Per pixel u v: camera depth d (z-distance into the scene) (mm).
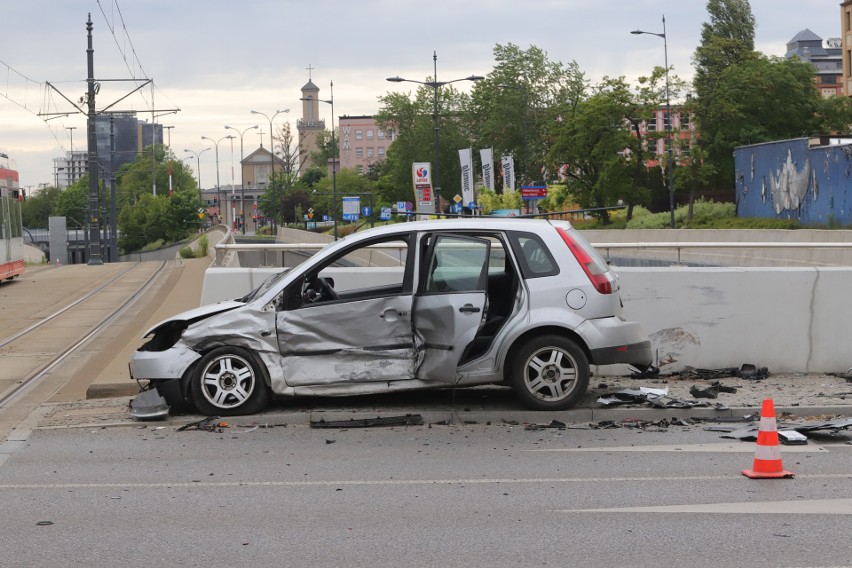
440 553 5531
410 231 9734
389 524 6152
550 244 9711
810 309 11727
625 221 73688
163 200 129625
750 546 5598
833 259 28469
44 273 39562
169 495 6961
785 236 39125
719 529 5949
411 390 9758
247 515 6410
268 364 9617
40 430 9484
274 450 8453
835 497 6668
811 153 53562
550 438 8805
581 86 95625
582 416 9562
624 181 72875
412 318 9586
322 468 7754
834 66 174000
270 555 5543
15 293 28828
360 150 190500
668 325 11641
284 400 10438
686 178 67688
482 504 6617
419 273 9633
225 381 9656
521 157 97188
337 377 9609
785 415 9578
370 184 145250
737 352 11688
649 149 72750
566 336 9656
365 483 7250
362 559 5445
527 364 9570
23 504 6758
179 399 9789
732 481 7168
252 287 12047
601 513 6352
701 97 73375
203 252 57312
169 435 9125
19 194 34688
